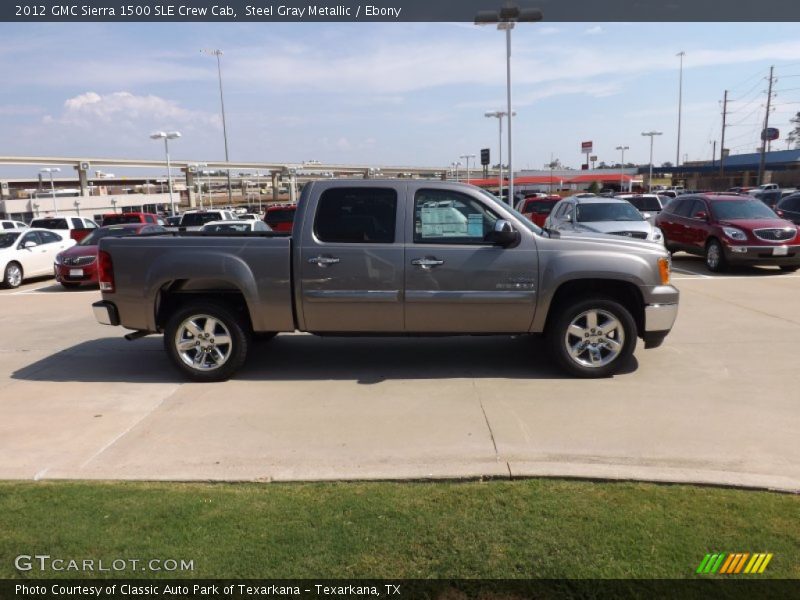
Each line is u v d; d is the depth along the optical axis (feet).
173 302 21.15
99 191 340.39
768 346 23.31
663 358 21.84
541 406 17.15
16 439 15.39
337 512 11.28
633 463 13.47
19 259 49.98
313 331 20.10
